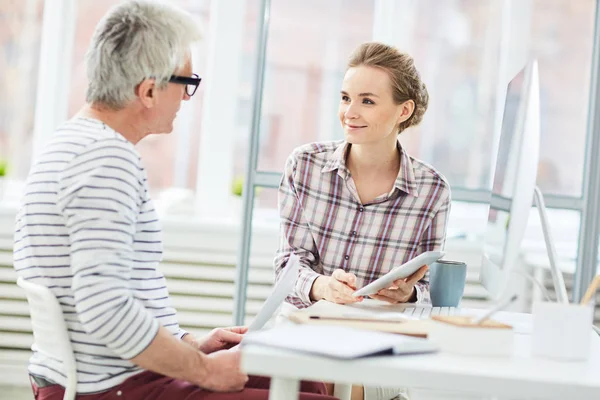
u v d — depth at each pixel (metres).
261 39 3.38
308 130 3.57
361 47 2.14
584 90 3.40
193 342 1.68
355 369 1.03
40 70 3.96
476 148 3.44
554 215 3.47
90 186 1.32
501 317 1.72
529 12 3.45
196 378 1.37
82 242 1.30
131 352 1.31
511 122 1.77
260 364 1.03
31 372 1.46
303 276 2.02
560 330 1.20
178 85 1.55
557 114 3.41
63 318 1.34
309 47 3.56
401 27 3.54
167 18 1.51
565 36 3.42
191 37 1.56
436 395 2.44
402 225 2.16
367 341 1.12
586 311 1.20
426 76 3.50
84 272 1.29
